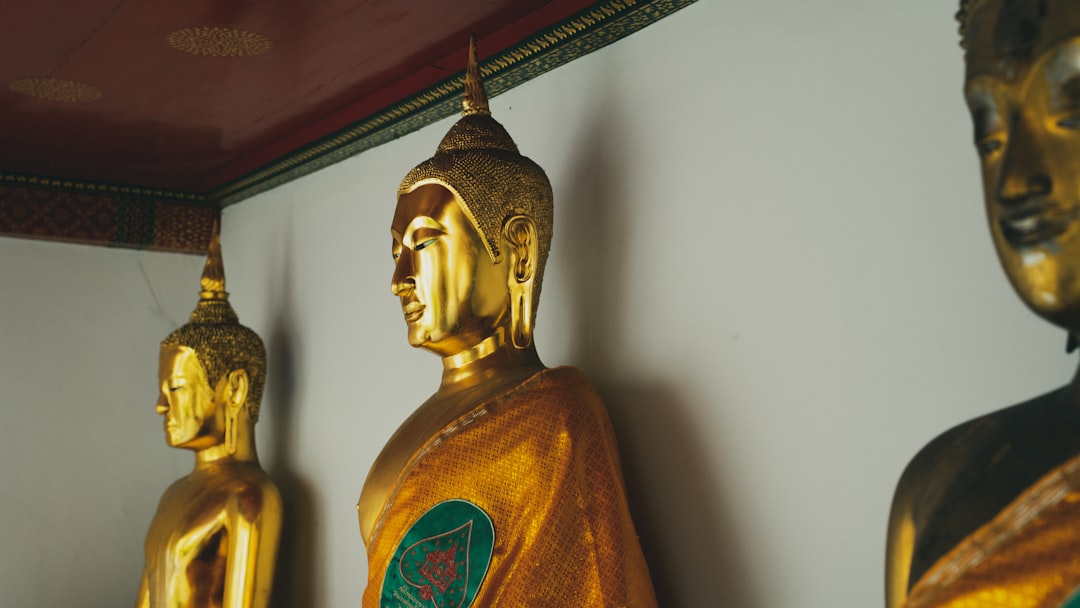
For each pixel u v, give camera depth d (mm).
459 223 3168
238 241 5777
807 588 2643
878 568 2488
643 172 3283
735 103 3010
